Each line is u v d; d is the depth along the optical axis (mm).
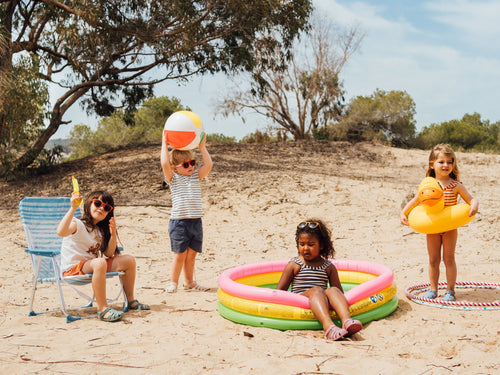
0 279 7125
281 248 9109
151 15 18031
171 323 4660
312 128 28641
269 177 14492
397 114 30359
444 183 5285
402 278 6672
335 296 4379
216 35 19047
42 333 4316
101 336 4199
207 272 7453
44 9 17734
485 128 37156
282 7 20250
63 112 19141
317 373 3311
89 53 18078
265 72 25297
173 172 6289
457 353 3707
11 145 16188
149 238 9930
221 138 32656
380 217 10914
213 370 3393
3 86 14883
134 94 21500
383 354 3699
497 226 9367
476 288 5934
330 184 13812
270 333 4289
